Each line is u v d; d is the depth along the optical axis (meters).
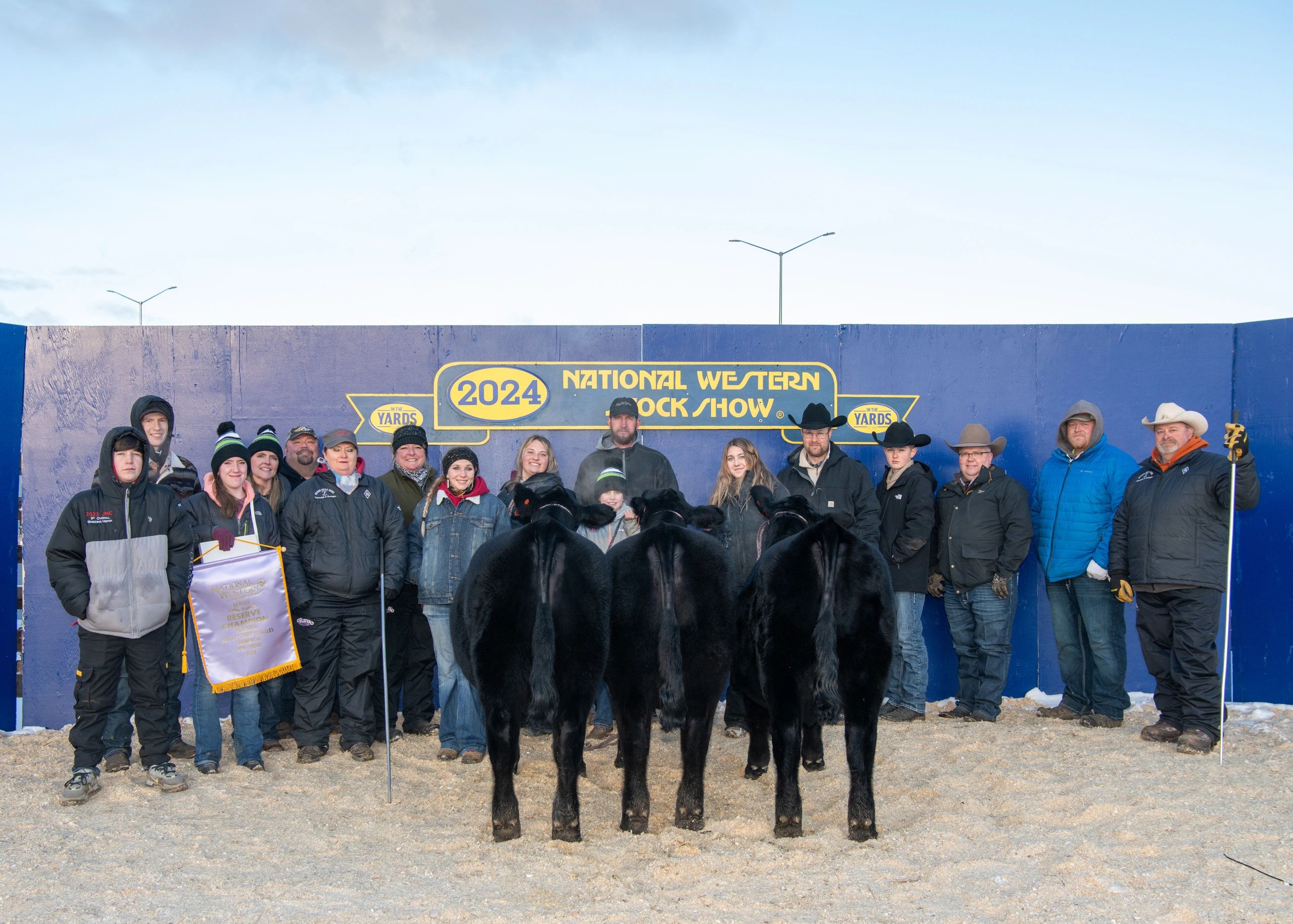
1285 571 7.34
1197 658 6.16
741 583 6.38
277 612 5.84
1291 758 5.90
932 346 7.89
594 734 6.66
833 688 4.27
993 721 6.96
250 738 5.92
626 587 4.59
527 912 3.71
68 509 5.32
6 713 7.05
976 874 4.11
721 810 5.09
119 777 5.70
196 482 6.66
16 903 3.87
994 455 7.54
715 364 7.82
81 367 7.43
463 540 6.09
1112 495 6.79
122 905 3.85
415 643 6.79
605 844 4.45
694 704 4.64
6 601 7.07
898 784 5.50
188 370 7.56
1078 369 7.90
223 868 4.26
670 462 7.61
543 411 7.77
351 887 4.03
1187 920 3.63
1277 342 7.50
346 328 7.69
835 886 3.96
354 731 6.19
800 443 7.85
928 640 7.68
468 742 6.09
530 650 4.45
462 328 7.75
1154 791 5.20
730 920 3.63
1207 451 6.39
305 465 6.81
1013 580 7.09
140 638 5.37
